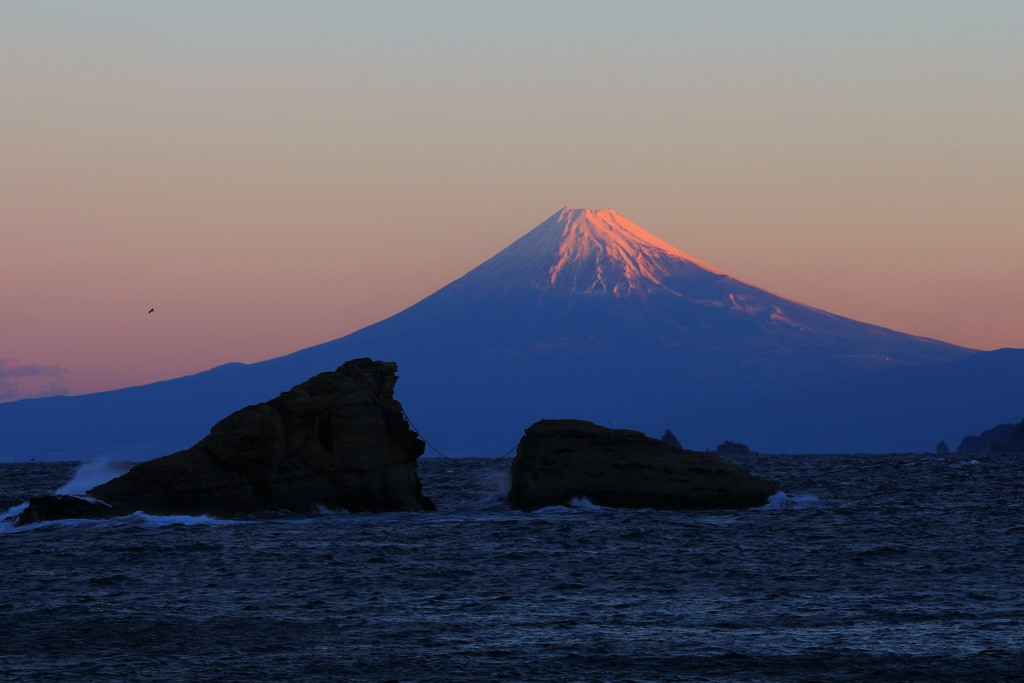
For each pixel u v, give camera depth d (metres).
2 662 112.56
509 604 143.25
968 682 105.56
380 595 149.62
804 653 115.69
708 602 144.50
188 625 129.25
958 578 162.25
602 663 112.12
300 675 108.00
